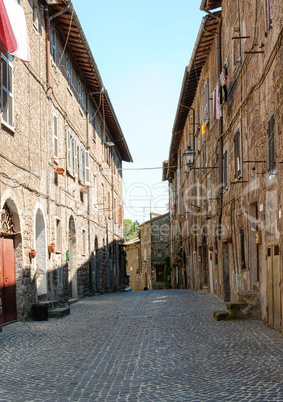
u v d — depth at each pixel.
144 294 23.64
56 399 5.25
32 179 12.79
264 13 9.95
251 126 11.56
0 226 10.46
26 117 12.41
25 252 11.98
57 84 16.23
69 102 18.22
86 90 22.20
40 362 7.16
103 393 5.45
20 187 11.69
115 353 7.77
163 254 50.28
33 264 12.67
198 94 22.61
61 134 16.80
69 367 6.82
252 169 11.41
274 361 6.64
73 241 19.02
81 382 5.98
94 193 24.31
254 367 6.37
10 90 11.09
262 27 10.27
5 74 10.69
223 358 7.05
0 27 9.02
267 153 9.88
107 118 27.75
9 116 10.93
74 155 18.91
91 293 22.11
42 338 9.29
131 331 10.10
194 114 24.47
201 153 22.11
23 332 10.05
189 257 28.47
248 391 5.26
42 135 14.04
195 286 25.78
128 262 66.06
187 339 8.82
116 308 15.35
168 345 8.32
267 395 5.06
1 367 6.85
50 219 14.64
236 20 13.38
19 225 11.57
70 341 8.95
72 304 17.20
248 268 12.14
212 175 18.64
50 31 15.48
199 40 17.56
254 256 11.77
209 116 19.14
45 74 14.64
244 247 12.73
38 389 5.68
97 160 25.17
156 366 6.77
